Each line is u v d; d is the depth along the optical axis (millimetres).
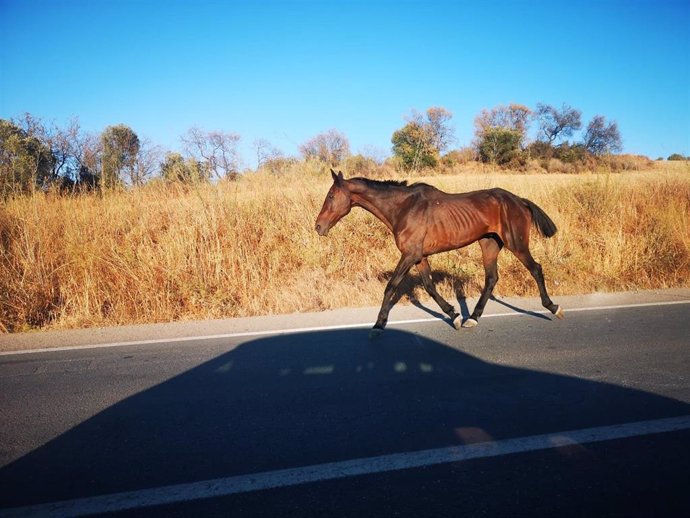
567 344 5918
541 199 13555
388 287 6543
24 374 5246
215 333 6750
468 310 7949
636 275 10188
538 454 3324
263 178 12648
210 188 11492
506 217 7031
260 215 11367
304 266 10344
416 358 5441
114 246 9406
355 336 6410
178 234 9773
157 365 5402
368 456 3344
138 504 2850
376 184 6852
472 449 3404
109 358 5730
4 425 3959
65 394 4613
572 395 4340
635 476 3049
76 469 3262
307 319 7453
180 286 8609
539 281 7207
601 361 5262
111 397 4504
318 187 12617
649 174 15773
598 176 14391
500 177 15266
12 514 2783
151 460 3361
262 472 3170
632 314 7445
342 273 10281
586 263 10453
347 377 4867
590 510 2721
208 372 5117
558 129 35781
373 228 11609
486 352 5633
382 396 4379
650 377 4770
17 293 8039
